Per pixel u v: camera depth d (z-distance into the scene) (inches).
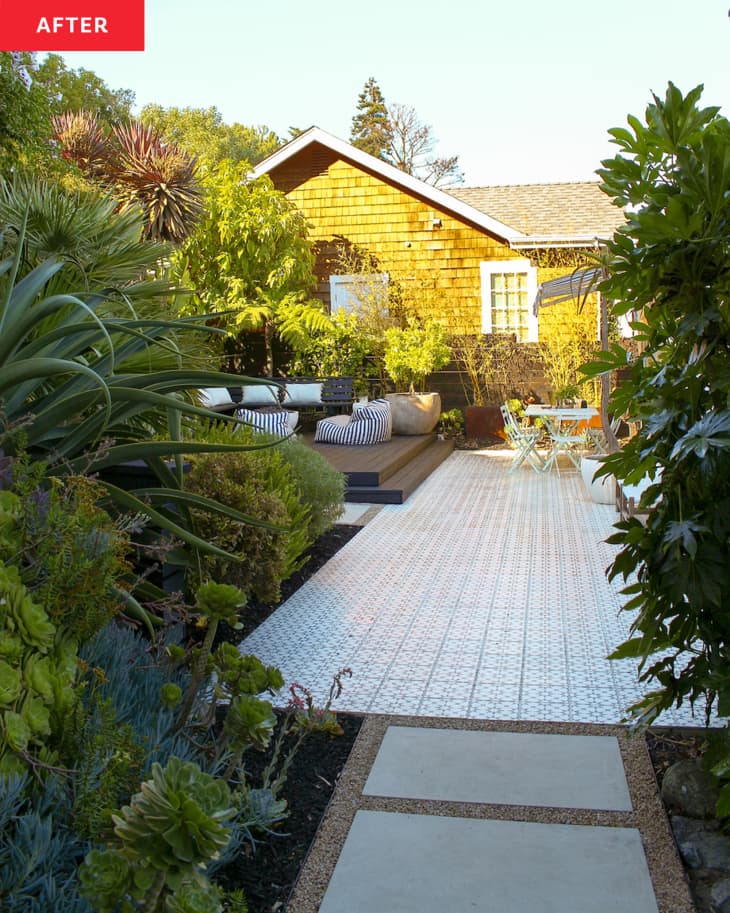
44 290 161.9
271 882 97.0
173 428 155.8
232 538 182.5
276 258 581.6
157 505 156.5
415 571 244.8
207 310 560.4
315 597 220.1
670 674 116.3
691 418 108.7
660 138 100.3
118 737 85.0
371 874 98.1
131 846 63.5
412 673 165.6
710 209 97.2
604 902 92.4
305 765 124.6
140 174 470.0
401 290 603.5
